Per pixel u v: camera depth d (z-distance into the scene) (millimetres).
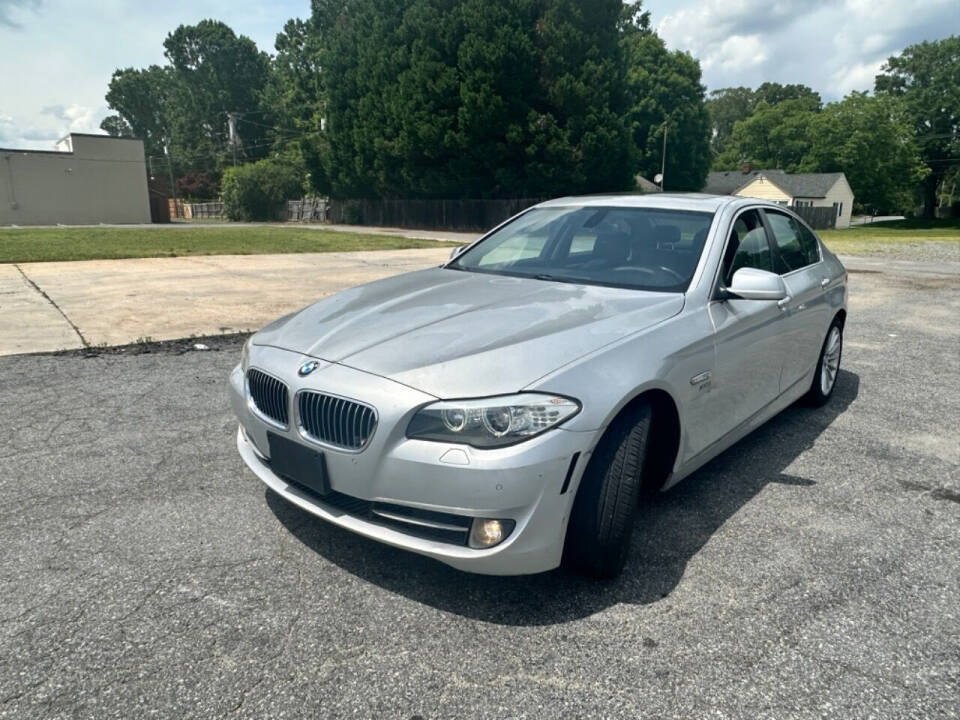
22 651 2172
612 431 2500
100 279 11164
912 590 2633
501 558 2293
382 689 2043
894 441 4309
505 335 2625
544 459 2258
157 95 94125
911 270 15680
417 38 33656
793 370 4188
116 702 1962
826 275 4680
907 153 64875
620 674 2127
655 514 3246
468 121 30641
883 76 68625
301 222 50156
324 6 59375
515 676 2111
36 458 3758
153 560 2734
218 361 5930
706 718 1949
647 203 3938
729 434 3438
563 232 3926
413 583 2609
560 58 29547
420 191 35844
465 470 2232
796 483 3635
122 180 46250
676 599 2539
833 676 2135
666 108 54375
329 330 2883
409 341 2645
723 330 3139
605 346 2588
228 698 1989
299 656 2182
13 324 7227
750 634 2338
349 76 39250
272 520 3084
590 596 2547
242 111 83750
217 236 25188
